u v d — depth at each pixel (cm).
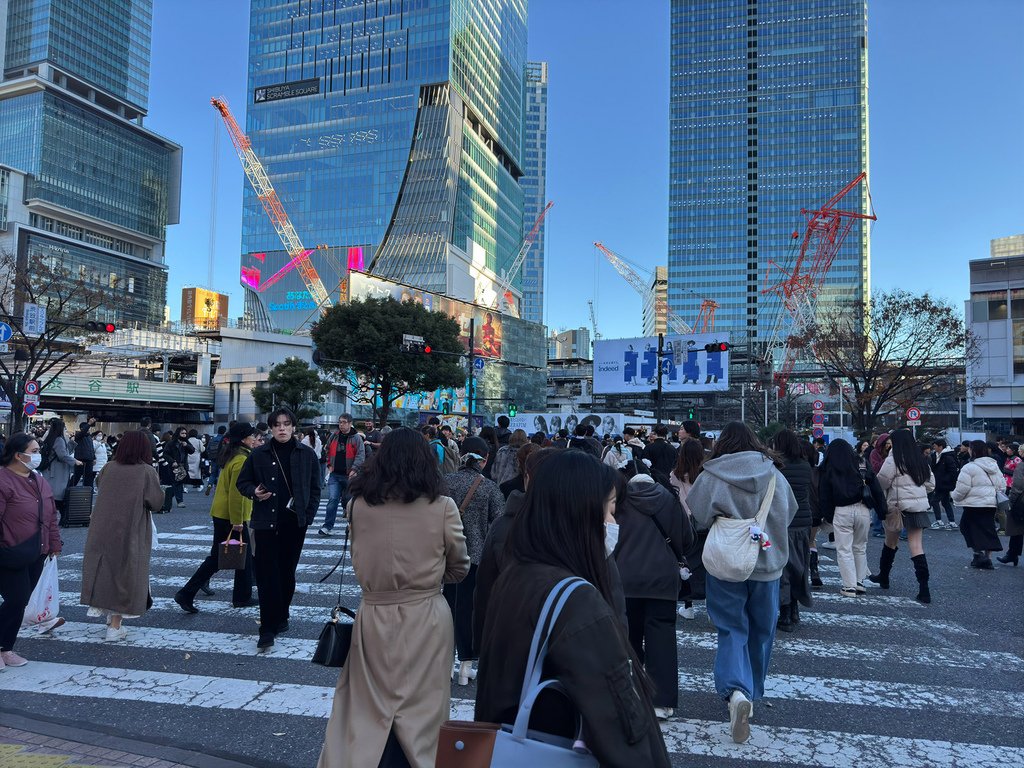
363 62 12406
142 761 372
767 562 429
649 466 694
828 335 3105
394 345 4341
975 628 671
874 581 884
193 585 698
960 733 428
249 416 6506
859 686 511
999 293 4484
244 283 12631
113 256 13838
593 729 142
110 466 607
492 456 956
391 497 305
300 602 745
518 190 15225
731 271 15150
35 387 2614
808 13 15325
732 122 15512
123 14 15762
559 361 11106
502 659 162
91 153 14338
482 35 13338
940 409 6141
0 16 14438
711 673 541
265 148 12769
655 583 430
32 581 558
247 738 407
